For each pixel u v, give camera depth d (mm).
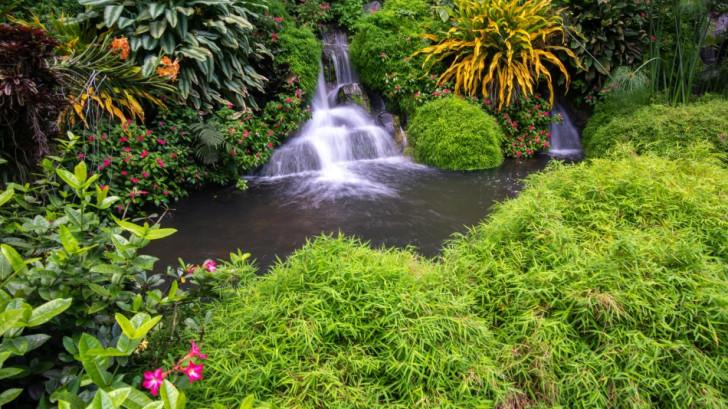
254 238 3605
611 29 6922
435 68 6871
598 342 1557
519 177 5348
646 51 7141
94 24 4637
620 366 1475
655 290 1585
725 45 7000
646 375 1433
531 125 6680
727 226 1976
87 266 1206
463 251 2135
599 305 1575
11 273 1124
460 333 1531
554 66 7246
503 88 6340
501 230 2107
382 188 4938
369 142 6340
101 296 1267
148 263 1285
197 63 4812
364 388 1390
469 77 6379
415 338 1466
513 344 1625
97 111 3713
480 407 1360
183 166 4566
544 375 1478
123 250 1237
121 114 4090
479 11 6625
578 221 2100
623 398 1419
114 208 3814
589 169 2516
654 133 4602
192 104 4961
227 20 5016
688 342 1482
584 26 7180
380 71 6855
